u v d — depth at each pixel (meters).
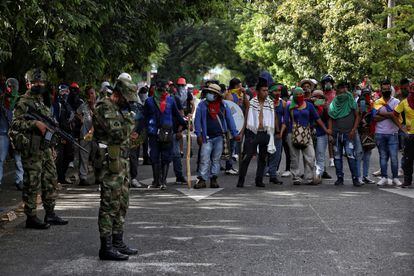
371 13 25.73
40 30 11.67
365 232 8.05
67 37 11.52
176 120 12.37
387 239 7.66
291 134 12.58
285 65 33.06
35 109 8.12
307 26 29.12
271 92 12.80
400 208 9.79
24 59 13.73
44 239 7.70
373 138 12.56
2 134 10.91
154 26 17.88
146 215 9.27
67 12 11.35
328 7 27.81
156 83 11.99
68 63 14.45
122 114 6.70
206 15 20.20
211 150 12.20
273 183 12.91
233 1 23.52
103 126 6.61
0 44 10.34
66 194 11.38
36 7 10.21
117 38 15.52
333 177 13.91
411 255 6.90
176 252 7.04
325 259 6.73
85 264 6.55
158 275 6.14
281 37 30.69
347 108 12.30
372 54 24.34
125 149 6.78
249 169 15.54
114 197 6.67
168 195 11.25
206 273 6.21
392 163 12.44
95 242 7.55
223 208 9.83
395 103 12.28
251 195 11.20
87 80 15.68
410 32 17.72
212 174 12.27
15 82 10.98
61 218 8.66
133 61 18.81
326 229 8.23
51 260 6.72
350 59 26.39
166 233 8.02
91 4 12.24
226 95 14.78
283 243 7.45
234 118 12.20
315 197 10.92
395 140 12.41
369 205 10.06
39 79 8.14
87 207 9.99
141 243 7.47
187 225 8.52
